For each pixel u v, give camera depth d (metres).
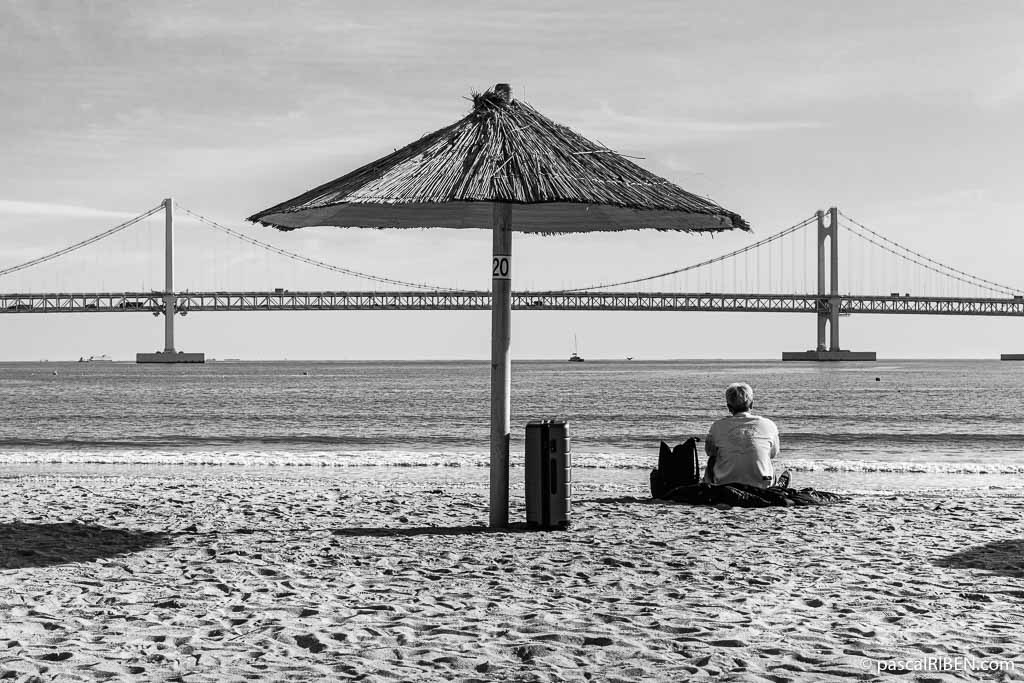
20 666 3.89
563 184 6.16
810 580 5.55
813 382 66.69
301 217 7.24
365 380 75.50
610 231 8.19
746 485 8.48
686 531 7.10
